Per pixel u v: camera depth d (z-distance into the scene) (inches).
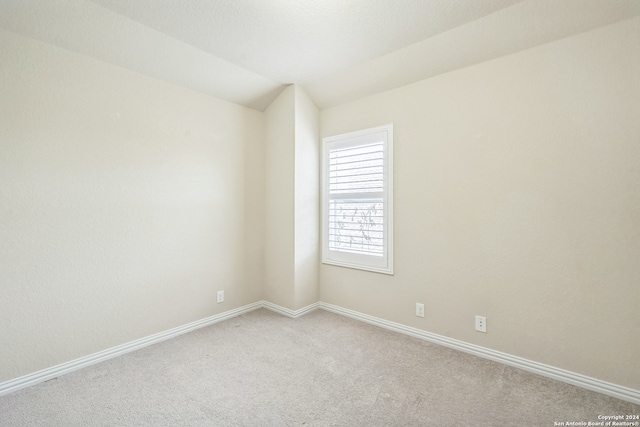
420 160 105.0
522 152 85.4
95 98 89.7
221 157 122.6
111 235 93.6
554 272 81.2
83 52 86.4
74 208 86.4
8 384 75.9
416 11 78.1
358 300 123.6
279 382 80.7
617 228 72.9
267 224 136.9
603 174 74.3
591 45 75.0
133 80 97.5
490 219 91.0
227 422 65.8
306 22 82.9
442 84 99.7
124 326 96.4
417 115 105.5
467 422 65.8
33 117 79.1
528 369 85.3
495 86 89.4
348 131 125.0
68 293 85.5
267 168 136.6
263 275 139.7
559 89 79.5
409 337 108.0
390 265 112.7
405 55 98.0
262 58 102.5
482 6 76.0
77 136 86.5
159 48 92.4
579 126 77.0
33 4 71.5
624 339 72.6
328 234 132.5
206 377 82.9
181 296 110.8
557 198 80.4
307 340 105.7
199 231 116.0
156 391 76.5
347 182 125.2
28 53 78.0
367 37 90.2
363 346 101.1
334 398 74.0
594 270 75.9
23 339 78.4
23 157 78.0
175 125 108.4
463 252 96.4
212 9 77.2
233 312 127.6
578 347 78.4
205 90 115.2
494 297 91.0
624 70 71.4
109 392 76.1
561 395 74.7
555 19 75.5
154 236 103.4
